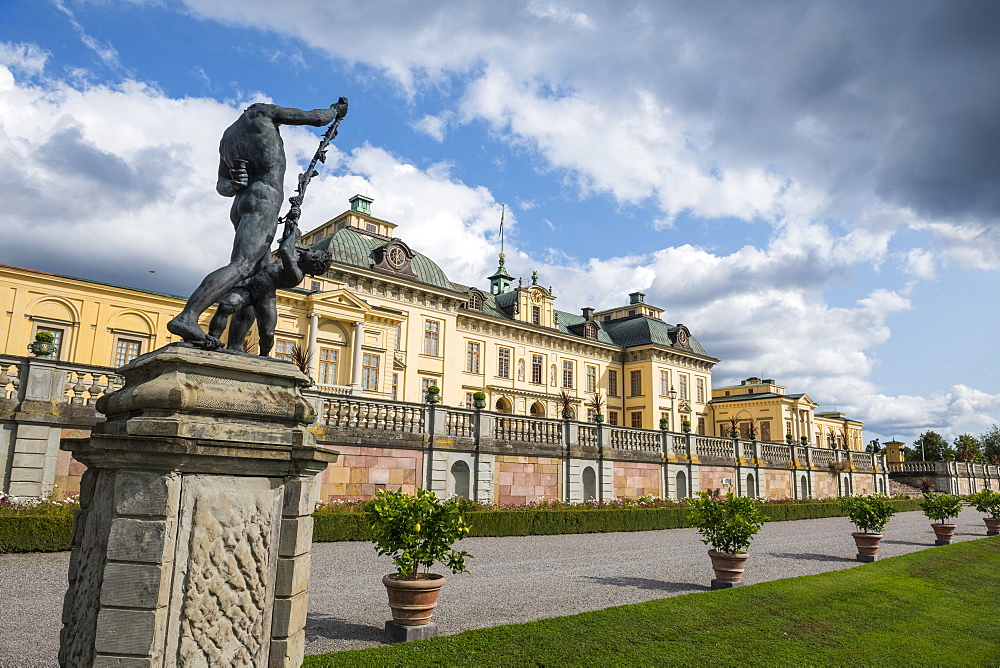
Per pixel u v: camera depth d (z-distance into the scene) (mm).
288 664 4102
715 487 33469
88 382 17578
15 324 28406
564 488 26125
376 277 42219
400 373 43344
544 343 57156
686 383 66500
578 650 7793
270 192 4980
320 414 19891
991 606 12547
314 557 15000
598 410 47375
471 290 52750
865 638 9383
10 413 15453
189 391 4008
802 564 17047
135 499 3795
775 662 7961
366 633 8977
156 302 31672
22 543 13391
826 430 82250
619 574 14469
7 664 7094
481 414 23766
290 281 5023
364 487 20328
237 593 3988
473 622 9766
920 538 24812
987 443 91250
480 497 23109
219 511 3984
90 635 3852
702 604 10391
